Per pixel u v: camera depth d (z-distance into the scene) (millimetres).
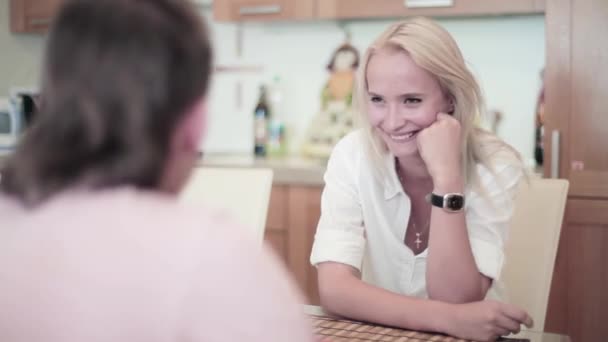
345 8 3027
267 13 3168
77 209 606
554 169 2602
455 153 1394
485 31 3107
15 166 632
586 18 2559
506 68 3088
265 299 585
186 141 664
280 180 2904
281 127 3408
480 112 1497
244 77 3561
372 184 1563
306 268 2881
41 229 603
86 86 604
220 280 573
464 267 1351
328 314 1368
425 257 1532
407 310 1245
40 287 581
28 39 3902
